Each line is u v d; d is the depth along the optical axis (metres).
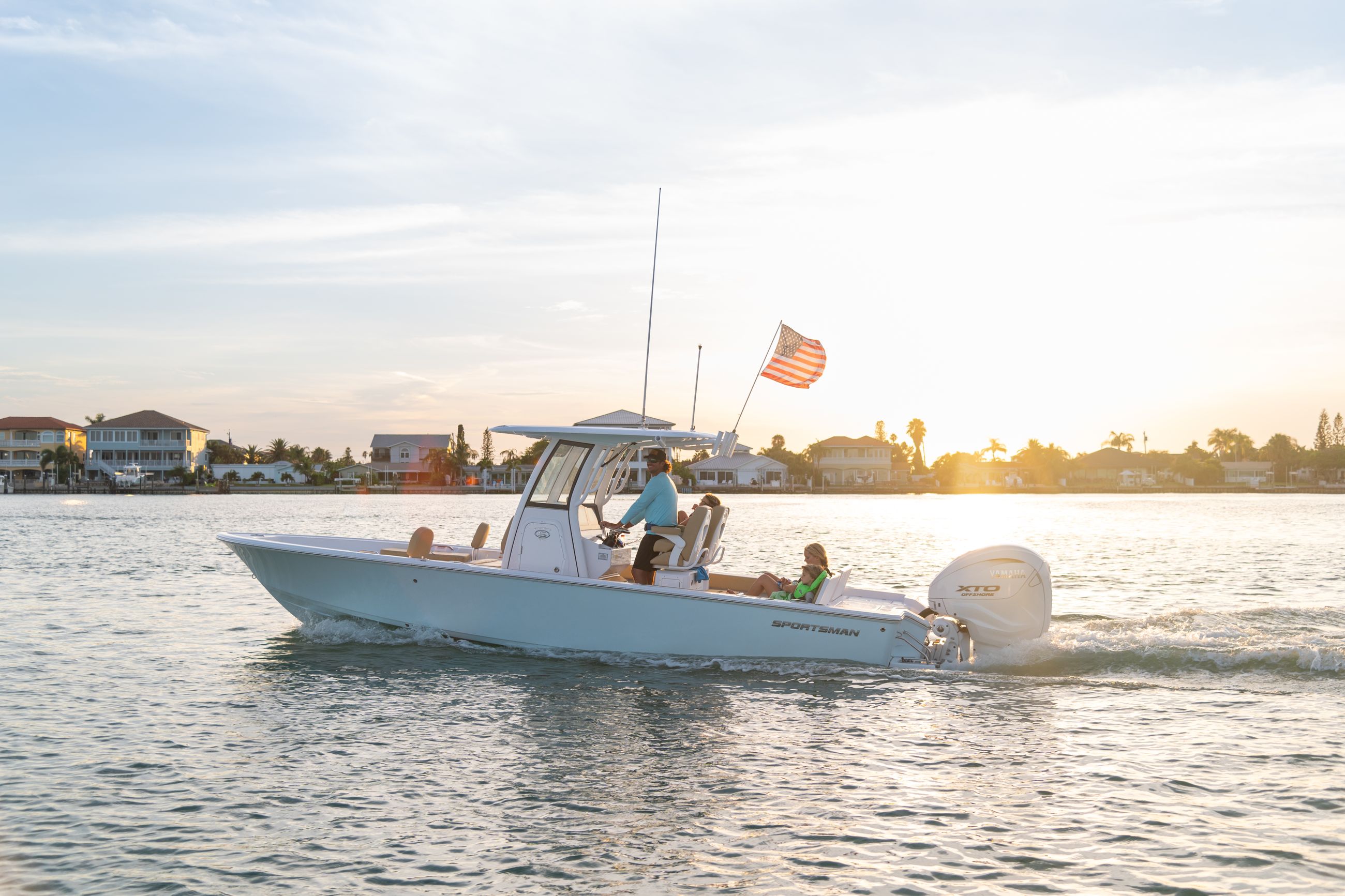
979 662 10.05
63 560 23.08
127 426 122.88
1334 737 7.59
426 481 128.38
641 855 5.40
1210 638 10.81
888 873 5.15
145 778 6.65
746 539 33.88
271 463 142.50
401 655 10.55
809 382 11.10
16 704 8.70
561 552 10.31
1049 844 5.53
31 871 5.19
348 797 6.28
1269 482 161.25
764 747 7.39
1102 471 152.12
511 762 7.02
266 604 15.26
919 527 43.41
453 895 4.92
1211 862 5.26
